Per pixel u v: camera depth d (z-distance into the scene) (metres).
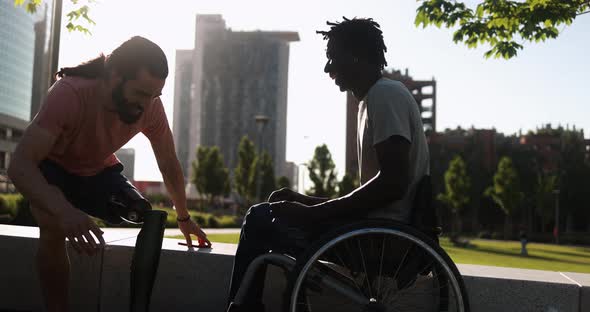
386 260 1.86
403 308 1.90
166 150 2.55
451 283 1.77
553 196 63.56
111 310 2.87
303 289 1.83
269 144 137.88
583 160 73.88
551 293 2.36
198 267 2.79
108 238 3.11
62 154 2.15
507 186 57.34
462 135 92.62
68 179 2.21
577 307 2.33
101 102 2.05
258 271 1.95
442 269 1.80
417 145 1.95
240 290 1.90
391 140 1.84
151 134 2.46
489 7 6.08
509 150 86.31
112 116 2.10
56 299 2.39
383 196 1.82
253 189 59.91
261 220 1.95
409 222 1.95
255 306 1.92
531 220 71.69
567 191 69.50
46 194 1.80
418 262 1.85
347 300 1.94
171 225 15.42
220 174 61.81
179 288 2.80
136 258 2.01
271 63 140.25
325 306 1.95
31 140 1.90
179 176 2.67
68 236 1.77
